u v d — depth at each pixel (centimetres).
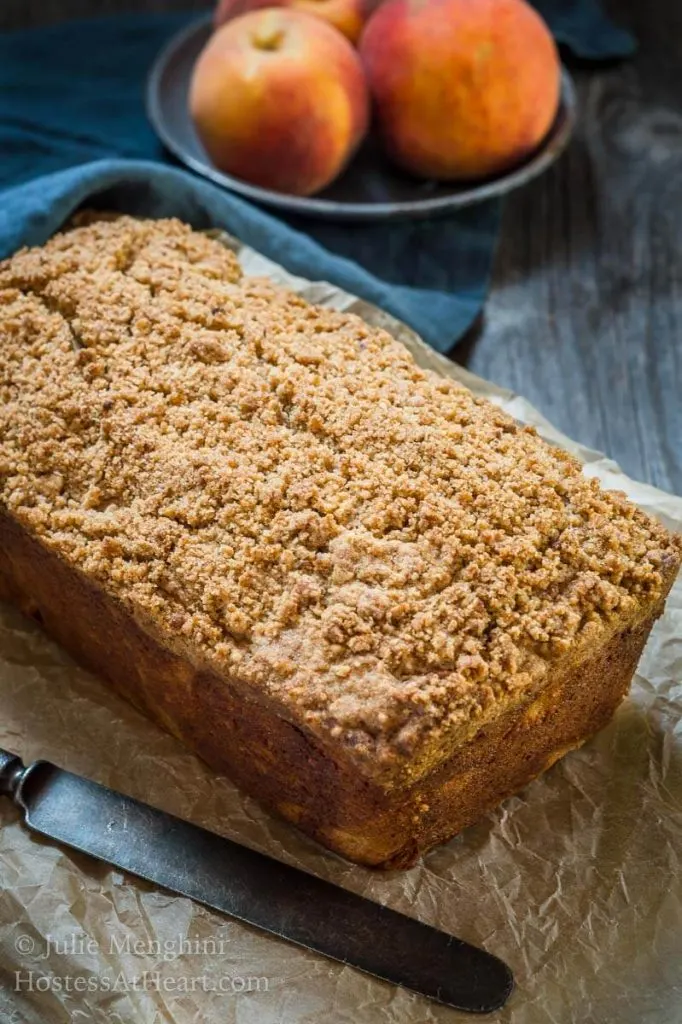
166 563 51
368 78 69
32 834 52
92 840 51
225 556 51
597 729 55
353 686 48
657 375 66
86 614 54
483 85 67
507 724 50
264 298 58
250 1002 49
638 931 50
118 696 56
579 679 51
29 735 55
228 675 50
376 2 71
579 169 74
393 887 51
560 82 73
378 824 50
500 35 66
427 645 49
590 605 50
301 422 54
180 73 75
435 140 68
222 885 50
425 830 51
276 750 51
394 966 49
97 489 53
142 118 73
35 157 71
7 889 50
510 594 50
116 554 51
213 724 52
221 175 68
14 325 56
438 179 71
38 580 55
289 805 52
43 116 73
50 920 50
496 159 69
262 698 49
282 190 70
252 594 50
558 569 51
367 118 69
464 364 66
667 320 68
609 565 51
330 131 67
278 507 52
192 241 60
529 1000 49
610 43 79
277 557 51
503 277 70
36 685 56
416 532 51
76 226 62
